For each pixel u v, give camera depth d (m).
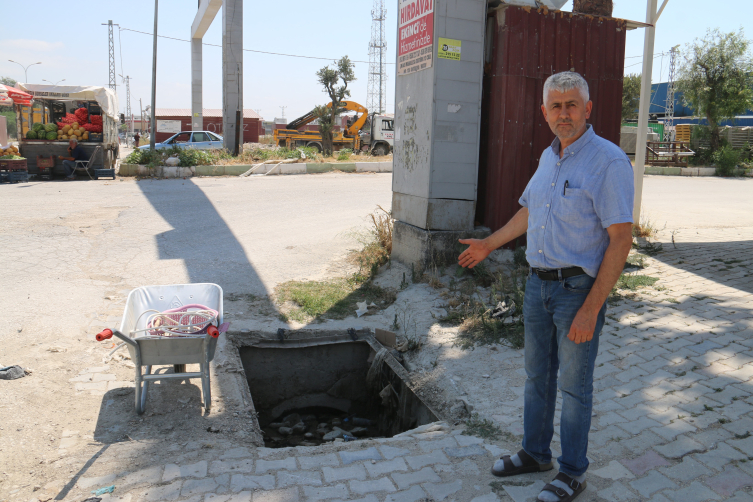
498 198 6.82
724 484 2.87
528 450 2.97
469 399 3.98
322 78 30.03
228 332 5.12
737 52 24.06
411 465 3.10
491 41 6.81
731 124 32.50
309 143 34.56
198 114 33.84
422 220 6.73
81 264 7.26
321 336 5.29
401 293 6.32
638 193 8.67
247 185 15.82
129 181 16.64
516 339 4.88
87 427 3.53
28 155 17.25
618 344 4.77
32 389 3.96
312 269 7.38
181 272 7.05
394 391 4.65
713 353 4.49
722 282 6.33
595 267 2.52
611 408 3.71
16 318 5.28
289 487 2.87
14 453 3.18
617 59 7.12
